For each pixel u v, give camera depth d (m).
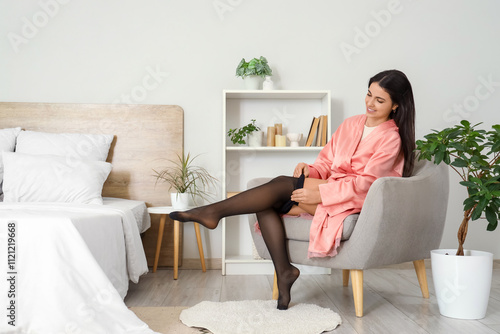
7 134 3.10
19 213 1.80
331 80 3.39
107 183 3.27
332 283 2.83
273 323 1.85
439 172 2.24
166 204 3.29
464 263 1.98
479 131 2.02
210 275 3.08
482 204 1.88
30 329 1.54
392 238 2.02
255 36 3.39
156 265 3.17
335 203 2.03
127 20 3.36
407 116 2.20
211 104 3.37
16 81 3.31
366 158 2.17
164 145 3.32
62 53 3.34
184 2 3.38
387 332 1.80
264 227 2.18
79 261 1.65
